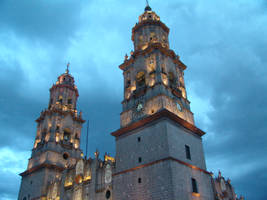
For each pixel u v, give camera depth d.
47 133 73.81
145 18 64.50
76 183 54.31
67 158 72.56
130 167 44.50
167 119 43.59
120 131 49.56
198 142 49.00
